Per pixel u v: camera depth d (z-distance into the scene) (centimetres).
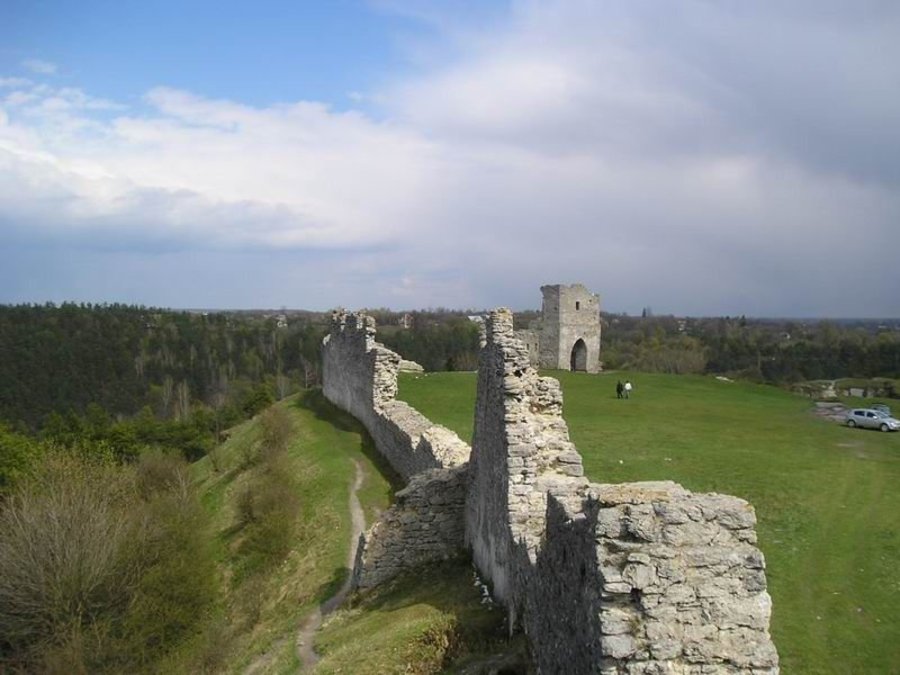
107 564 2230
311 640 1634
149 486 3712
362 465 3072
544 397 1376
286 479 2945
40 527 2253
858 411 3744
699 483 2394
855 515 2094
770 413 4088
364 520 2409
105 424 6406
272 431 3900
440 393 4344
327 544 2255
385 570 1784
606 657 704
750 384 5444
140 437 6706
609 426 3406
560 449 1322
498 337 1454
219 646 1869
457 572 1655
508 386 1327
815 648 1344
